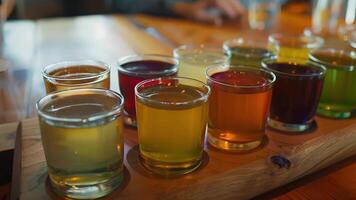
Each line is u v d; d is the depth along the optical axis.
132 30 0.77
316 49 0.44
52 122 0.23
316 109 0.35
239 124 0.31
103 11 1.26
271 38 0.51
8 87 0.46
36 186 0.26
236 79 0.33
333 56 0.41
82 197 0.25
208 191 0.28
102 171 0.25
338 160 0.35
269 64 0.37
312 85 0.33
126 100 0.34
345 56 0.40
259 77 0.33
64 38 0.71
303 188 0.31
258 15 0.78
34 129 0.34
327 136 0.34
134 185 0.27
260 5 0.78
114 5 1.12
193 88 0.30
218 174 0.28
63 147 0.24
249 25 0.80
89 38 0.71
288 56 0.41
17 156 0.31
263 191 0.30
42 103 0.25
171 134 0.27
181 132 0.27
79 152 0.24
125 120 0.35
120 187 0.27
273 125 0.35
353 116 0.38
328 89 0.37
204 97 0.28
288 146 0.32
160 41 0.68
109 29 0.77
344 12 0.75
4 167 0.33
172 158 0.27
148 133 0.28
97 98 0.27
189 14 0.88
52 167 0.25
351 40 0.53
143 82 0.29
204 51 0.44
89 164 0.24
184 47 0.46
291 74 0.33
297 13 0.95
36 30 0.77
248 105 0.30
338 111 0.38
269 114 0.35
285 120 0.35
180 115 0.26
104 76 0.32
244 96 0.30
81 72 0.35
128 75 0.33
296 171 0.31
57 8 1.24
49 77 0.32
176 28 0.77
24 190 0.26
